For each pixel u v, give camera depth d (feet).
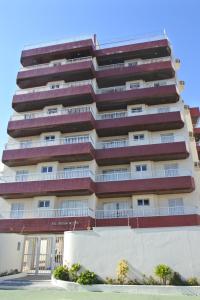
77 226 82.84
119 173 94.02
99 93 112.68
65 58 121.39
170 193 88.48
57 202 93.97
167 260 53.31
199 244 53.16
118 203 92.12
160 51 114.62
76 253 58.54
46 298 44.88
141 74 109.19
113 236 57.67
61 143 101.60
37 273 75.77
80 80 115.55
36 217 88.74
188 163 91.61
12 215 93.97
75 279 55.67
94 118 103.60
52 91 108.88
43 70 114.73
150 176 90.68
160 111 103.35
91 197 90.84
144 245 55.36
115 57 118.21
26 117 111.34
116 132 102.37
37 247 83.76
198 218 81.25
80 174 92.63
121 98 105.09
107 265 55.72
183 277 51.62
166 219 81.46
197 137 119.24
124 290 51.01
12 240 73.00
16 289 55.36
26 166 102.89
